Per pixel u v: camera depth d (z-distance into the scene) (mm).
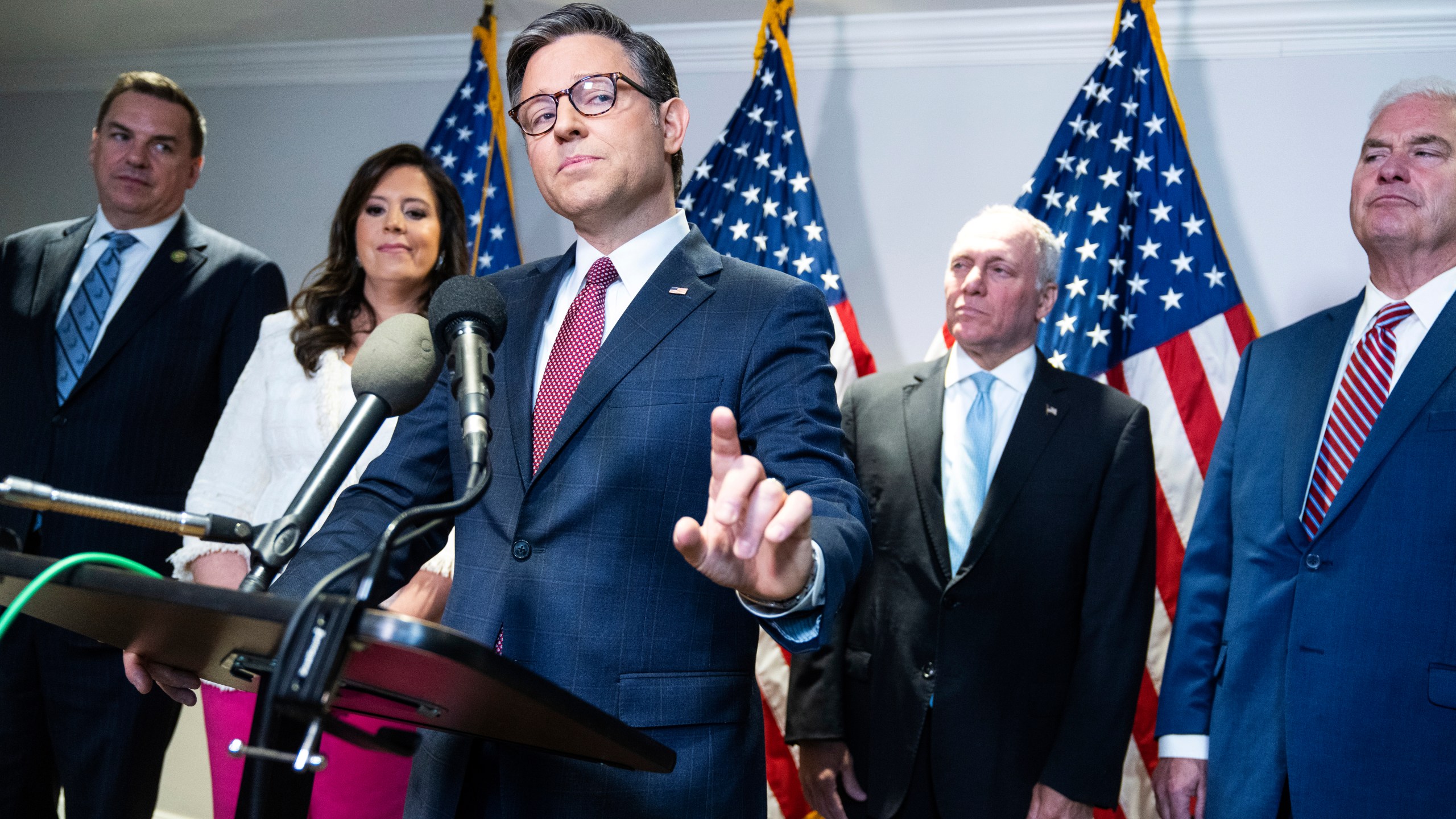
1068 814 1905
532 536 1133
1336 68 2861
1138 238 2746
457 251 2395
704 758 1092
